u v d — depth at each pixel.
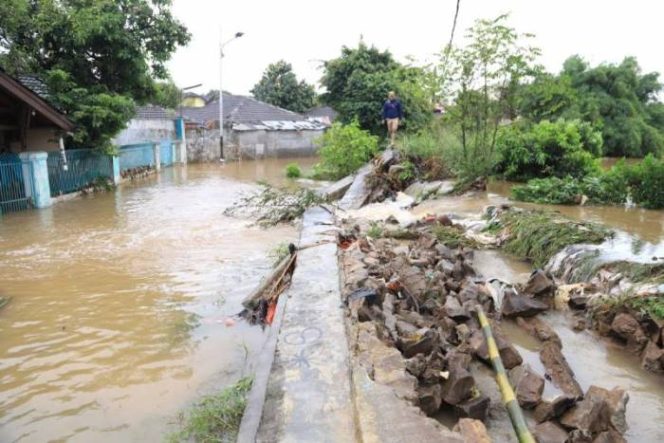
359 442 2.95
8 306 6.21
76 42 16.53
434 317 5.02
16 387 4.36
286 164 30.64
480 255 7.20
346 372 3.76
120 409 4.02
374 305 4.90
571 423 3.29
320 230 8.86
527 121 14.34
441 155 13.53
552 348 4.27
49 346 5.12
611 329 4.61
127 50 17.53
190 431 3.62
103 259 8.32
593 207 10.02
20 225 11.36
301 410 3.29
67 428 3.79
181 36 19.39
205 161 32.09
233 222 11.39
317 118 42.88
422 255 6.74
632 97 29.50
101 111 16.06
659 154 27.53
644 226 8.02
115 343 5.17
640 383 3.96
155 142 25.61
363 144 18.86
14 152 14.98
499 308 5.21
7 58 15.78
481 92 12.19
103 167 17.97
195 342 5.17
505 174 13.42
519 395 3.57
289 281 6.26
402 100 20.80
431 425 3.00
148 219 11.94
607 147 27.72
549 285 5.34
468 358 3.99
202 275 7.37
